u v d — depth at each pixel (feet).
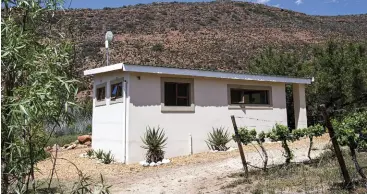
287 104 56.90
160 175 28.48
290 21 212.84
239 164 30.27
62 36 9.88
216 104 41.52
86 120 60.70
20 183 8.75
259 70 63.93
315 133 27.76
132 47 138.21
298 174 23.93
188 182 25.09
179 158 36.40
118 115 36.55
